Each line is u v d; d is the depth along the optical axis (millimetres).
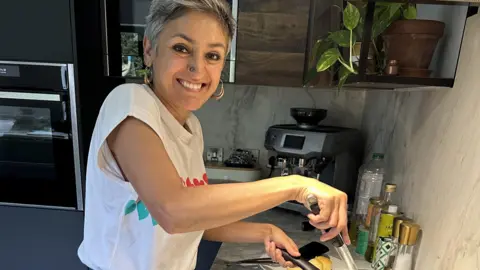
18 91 1428
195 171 930
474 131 791
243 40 1399
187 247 924
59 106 1443
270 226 1060
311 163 1540
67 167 1497
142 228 806
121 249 821
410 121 1177
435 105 996
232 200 618
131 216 804
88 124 1520
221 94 1012
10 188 1534
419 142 1090
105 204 800
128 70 1511
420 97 1105
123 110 667
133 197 765
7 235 1576
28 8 1391
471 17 824
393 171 1300
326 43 1059
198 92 763
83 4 1435
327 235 721
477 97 789
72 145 1476
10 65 1428
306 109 1599
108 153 707
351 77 938
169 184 610
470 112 813
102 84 1651
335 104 1837
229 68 1421
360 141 1675
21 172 1523
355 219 1344
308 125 1635
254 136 1910
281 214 1622
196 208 598
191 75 725
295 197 698
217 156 1926
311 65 1245
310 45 1282
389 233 1089
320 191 691
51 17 1390
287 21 1380
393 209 1105
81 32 1432
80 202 1521
